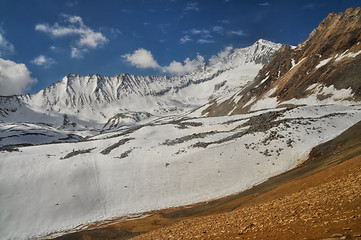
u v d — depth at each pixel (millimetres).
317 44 162875
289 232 14125
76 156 76562
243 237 15633
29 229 54125
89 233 42312
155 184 64938
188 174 65500
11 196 59969
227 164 65375
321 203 17516
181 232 23156
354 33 135750
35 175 66625
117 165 71938
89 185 66250
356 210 14086
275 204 23516
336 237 11680
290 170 56906
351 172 24641
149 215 54938
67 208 59688
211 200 56469
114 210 60062
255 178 59688
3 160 71125
